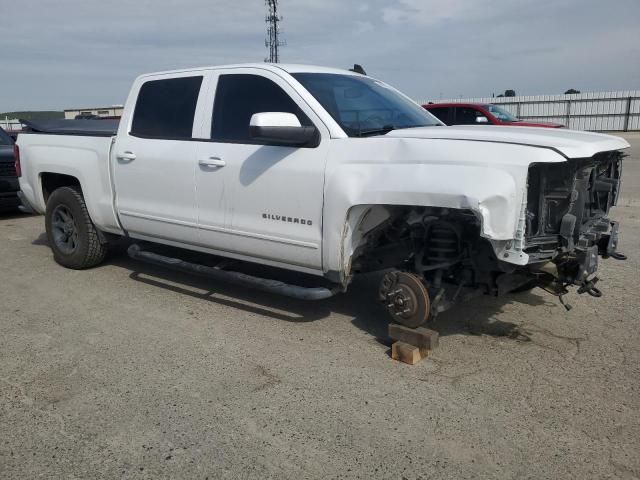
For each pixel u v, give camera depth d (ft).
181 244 16.83
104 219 18.71
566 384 11.80
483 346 13.66
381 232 14.07
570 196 11.68
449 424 10.39
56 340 14.29
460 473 9.06
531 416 10.62
